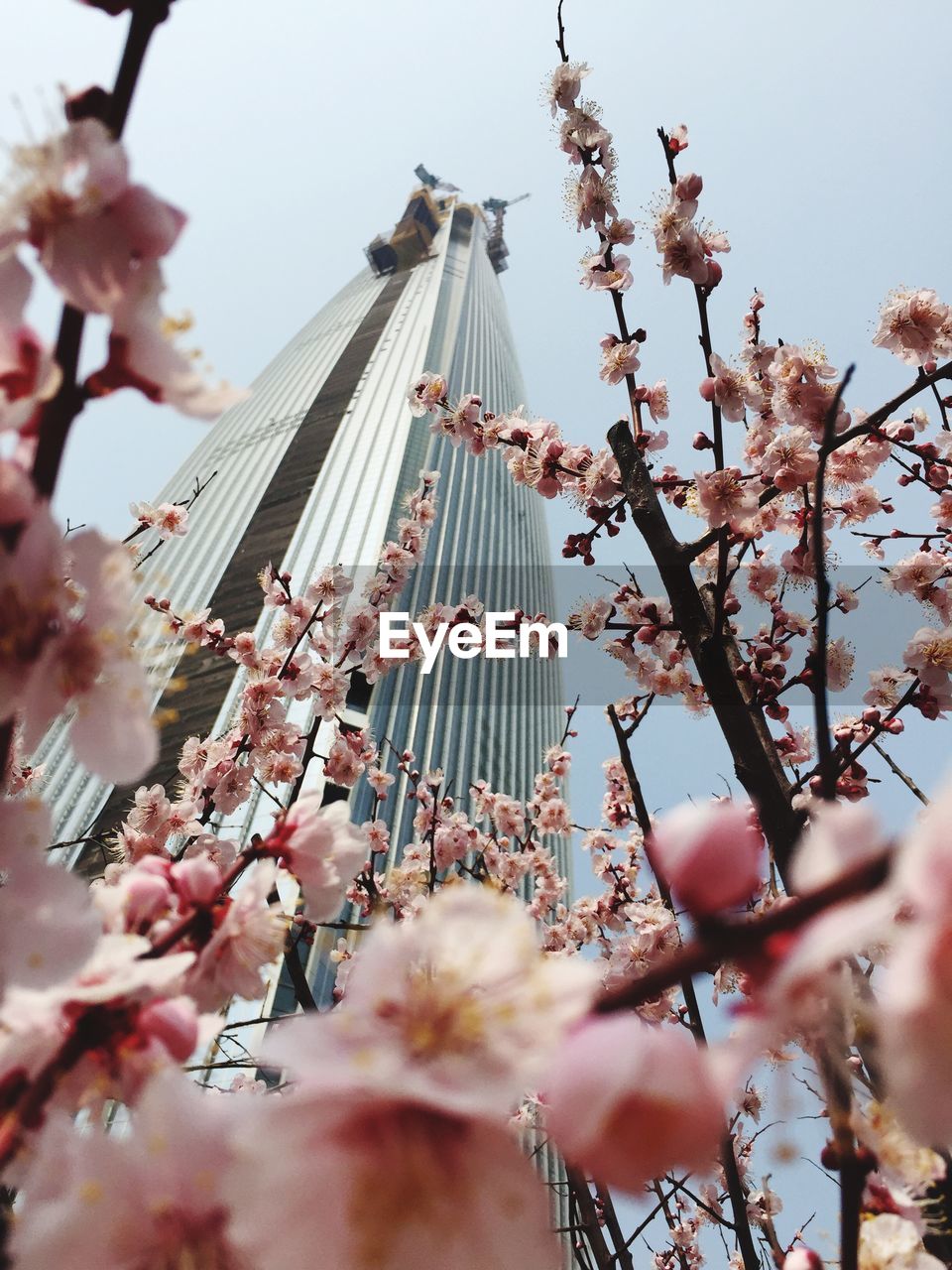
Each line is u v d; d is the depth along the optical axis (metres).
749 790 0.25
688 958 0.07
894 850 0.06
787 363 0.31
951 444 0.38
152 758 0.11
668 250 0.32
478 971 0.08
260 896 0.13
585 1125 0.06
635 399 0.36
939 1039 0.06
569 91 0.37
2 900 0.10
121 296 0.10
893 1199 0.12
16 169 0.10
